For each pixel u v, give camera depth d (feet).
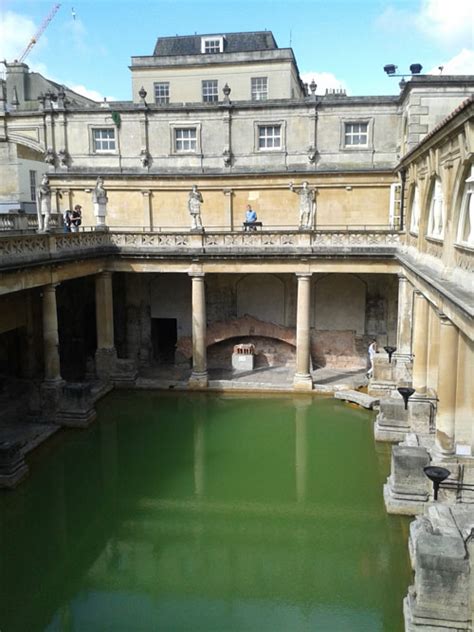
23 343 94.73
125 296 109.19
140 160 107.14
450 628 37.52
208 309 107.76
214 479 64.54
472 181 41.55
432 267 58.03
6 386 92.73
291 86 124.67
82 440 74.74
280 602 44.37
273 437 76.18
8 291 65.41
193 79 127.34
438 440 54.54
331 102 100.53
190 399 90.53
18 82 138.21
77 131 107.76
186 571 48.52
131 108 105.09
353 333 105.60
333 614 42.88
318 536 53.06
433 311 68.18
